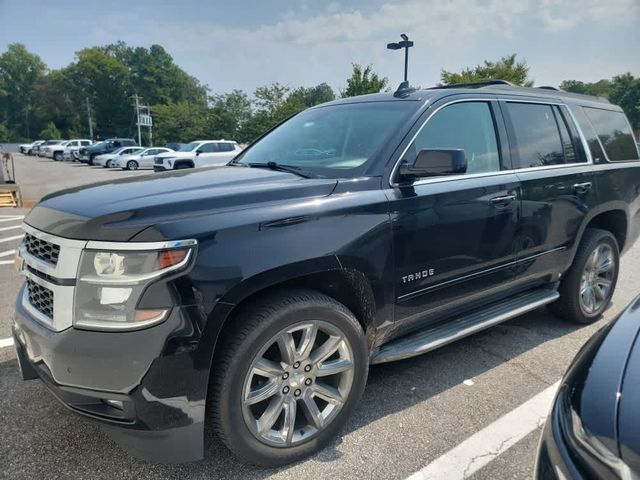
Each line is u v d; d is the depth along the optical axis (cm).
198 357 212
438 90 349
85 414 220
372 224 264
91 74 9644
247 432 234
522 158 364
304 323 243
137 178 306
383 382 337
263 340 230
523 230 352
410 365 362
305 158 326
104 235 209
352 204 261
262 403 256
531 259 365
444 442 271
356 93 2539
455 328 328
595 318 443
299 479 242
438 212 296
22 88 10688
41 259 232
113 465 251
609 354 186
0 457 256
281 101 3322
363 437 275
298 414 266
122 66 9869
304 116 397
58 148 4612
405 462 254
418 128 307
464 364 364
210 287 212
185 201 227
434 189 297
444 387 330
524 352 384
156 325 205
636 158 477
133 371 205
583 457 157
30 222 252
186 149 2483
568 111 418
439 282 305
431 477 244
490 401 312
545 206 367
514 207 343
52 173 2928
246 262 221
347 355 262
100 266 207
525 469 249
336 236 250
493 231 330
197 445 223
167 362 206
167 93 10200
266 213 234
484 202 322
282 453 247
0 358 365
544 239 371
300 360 247
